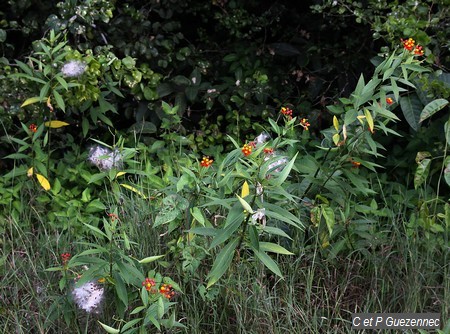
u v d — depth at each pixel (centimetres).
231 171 339
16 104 455
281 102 525
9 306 383
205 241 378
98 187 473
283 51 514
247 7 529
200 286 360
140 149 488
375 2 447
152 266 384
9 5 493
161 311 316
